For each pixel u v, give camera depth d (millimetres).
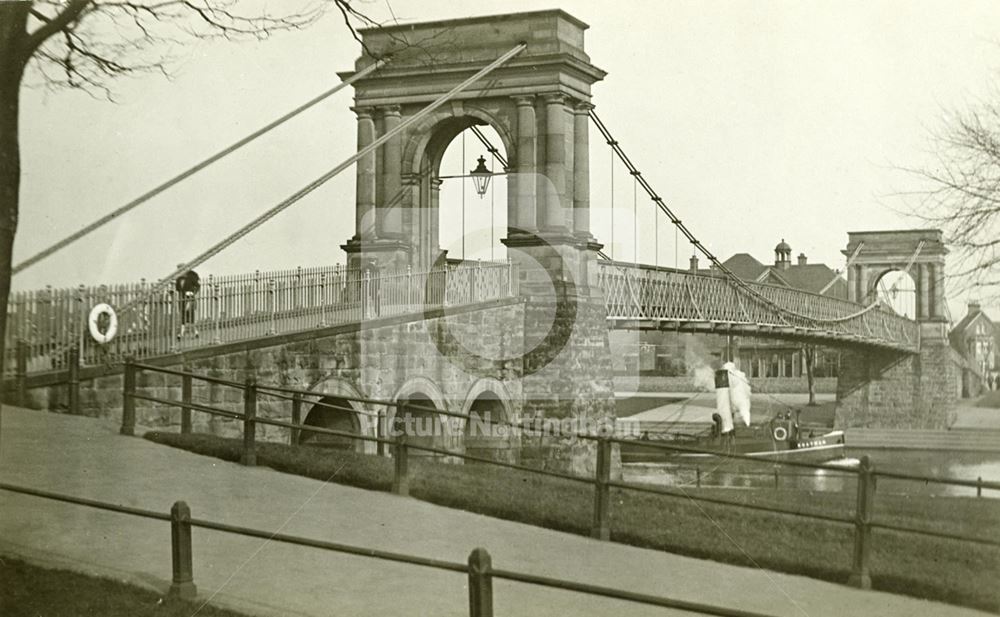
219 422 20531
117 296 19625
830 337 26391
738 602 10688
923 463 23516
